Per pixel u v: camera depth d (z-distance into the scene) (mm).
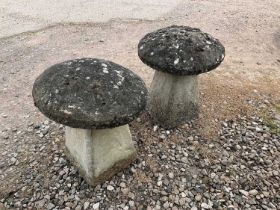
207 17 6988
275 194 2998
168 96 3555
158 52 3104
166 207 2832
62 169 3135
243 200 2918
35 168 3168
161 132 3611
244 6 7727
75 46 5645
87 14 6945
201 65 3027
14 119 3902
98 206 2811
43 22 6500
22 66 5043
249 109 4016
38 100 2451
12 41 5773
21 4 7406
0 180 3061
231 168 3219
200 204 2867
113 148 2926
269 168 3244
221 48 3291
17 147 3447
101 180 2967
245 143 3520
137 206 2830
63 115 2322
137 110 2471
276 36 6316
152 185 3006
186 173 3137
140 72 4797
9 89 4496
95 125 2324
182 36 3209
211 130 3656
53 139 3514
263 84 4633
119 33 6160
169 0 7977
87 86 2418
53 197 2891
